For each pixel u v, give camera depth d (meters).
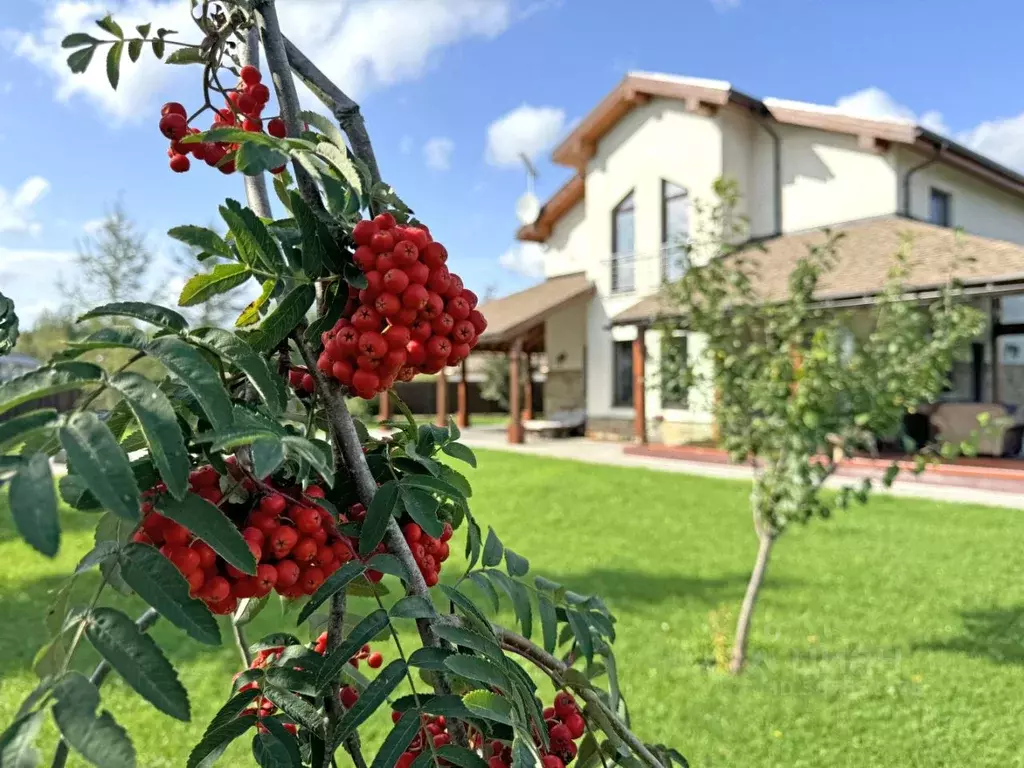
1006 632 4.64
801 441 4.14
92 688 0.60
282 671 1.03
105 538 0.98
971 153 12.46
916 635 4.63
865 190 12.84
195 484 0.87
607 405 16.64
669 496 9.52
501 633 1.24
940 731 3.46
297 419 1.17
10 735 0.57
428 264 0.99
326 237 0.95
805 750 3.32
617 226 16.33
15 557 6.57
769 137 14.17
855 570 6.05
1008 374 14.19
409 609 0.88
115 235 14.25
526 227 19.44
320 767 1.00
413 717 0.84
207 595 0.83
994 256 9.80
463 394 21.22
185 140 0.87
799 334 4.43
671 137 14.87
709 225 13.87
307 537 0.91
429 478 1.02
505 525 7.87
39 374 0.66
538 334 19.34
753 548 6.80
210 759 0.94
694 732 3.47
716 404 4.76
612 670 1.48
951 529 7.44
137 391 0.67
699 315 4.86
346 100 1.14
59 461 0.71
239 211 0.91
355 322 0.96
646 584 5.70
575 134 16.52
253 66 1.26
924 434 11.77
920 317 4.38
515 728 0.85
